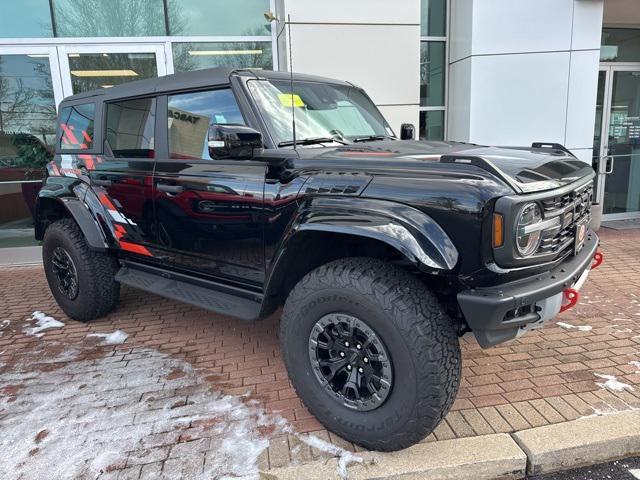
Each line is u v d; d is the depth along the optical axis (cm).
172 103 338
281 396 300
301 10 617
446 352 218
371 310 224
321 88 355
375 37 641
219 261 318
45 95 689
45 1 675
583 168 287
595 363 328
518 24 655
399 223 220
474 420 267
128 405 294
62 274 435
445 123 774
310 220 244
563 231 250
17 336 409
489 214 210
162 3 698
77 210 400
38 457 247
